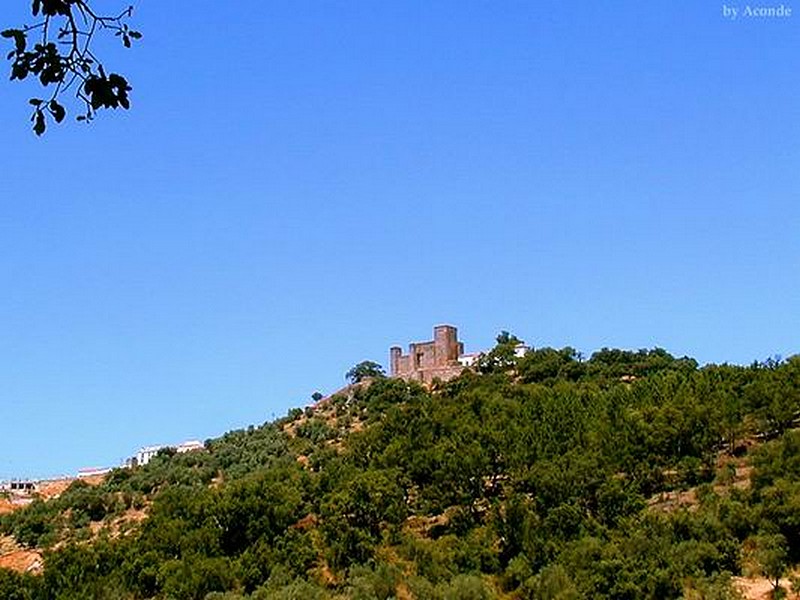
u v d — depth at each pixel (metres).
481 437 127.88
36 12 15.56
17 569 134.12
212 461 178.00
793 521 93.69
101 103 16.22
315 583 103.31
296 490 129.75
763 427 126.88
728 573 88.38
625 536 97.75
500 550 104.88
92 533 145.12
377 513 114.19
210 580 106.81
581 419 135.12
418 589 95.00
